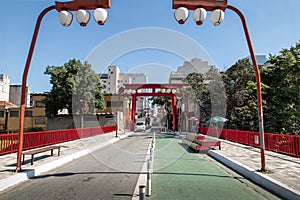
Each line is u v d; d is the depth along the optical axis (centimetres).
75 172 778
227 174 756
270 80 1938
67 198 514
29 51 750
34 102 3625
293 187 529
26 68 745
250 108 1942
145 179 684
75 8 677
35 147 1225
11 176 649
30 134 1184
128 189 581
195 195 532
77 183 637
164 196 523
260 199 511
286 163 834
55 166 870
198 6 675
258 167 763
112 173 763
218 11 667
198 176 725
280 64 1845
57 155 1046
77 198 513
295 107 1764
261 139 714
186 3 668
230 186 611
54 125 2975
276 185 558
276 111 1750
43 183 638
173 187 598
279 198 518
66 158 980
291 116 1684
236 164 829
